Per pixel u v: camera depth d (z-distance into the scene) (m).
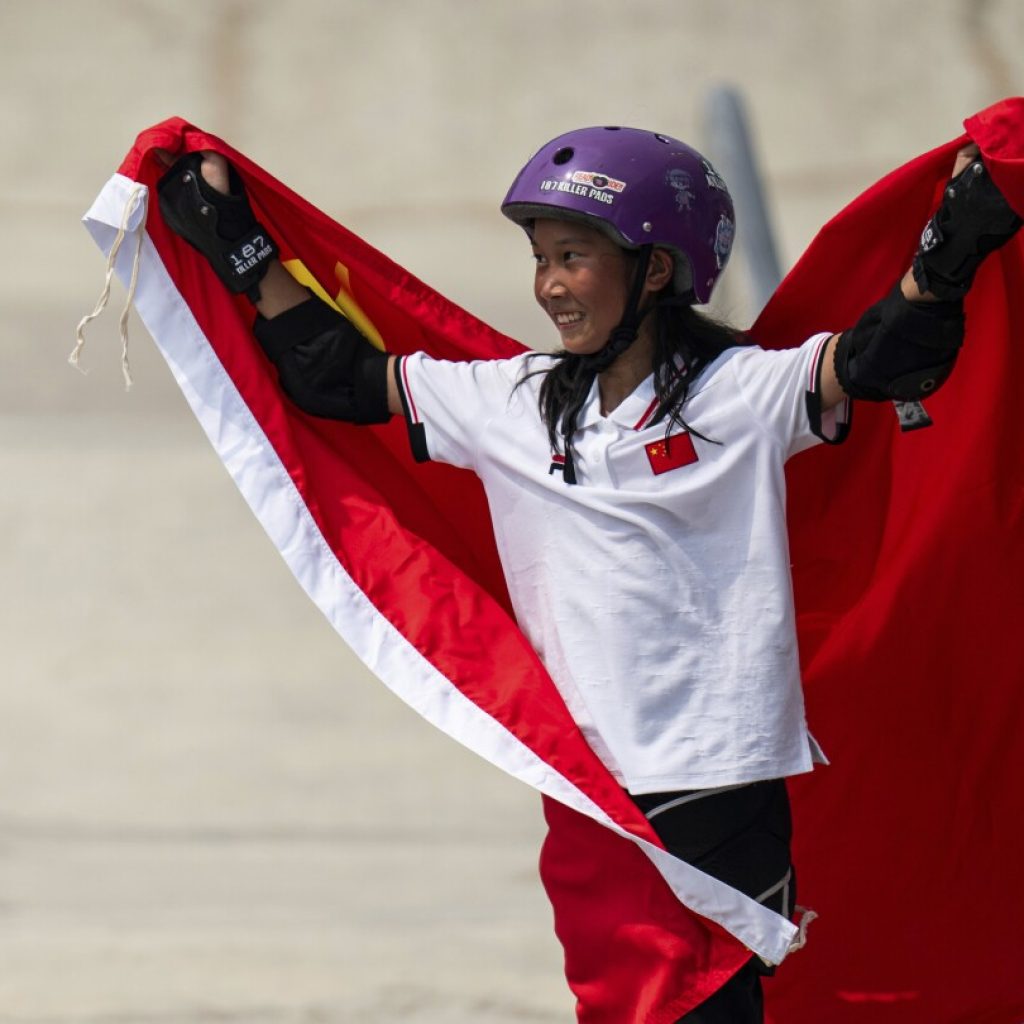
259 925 25.69
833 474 16.22
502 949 24.16
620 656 14.46
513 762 14.63
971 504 16.14
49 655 45.53
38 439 65.44
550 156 14.53
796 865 17.06
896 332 13.80
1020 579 16.34
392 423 16.44
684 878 14.08
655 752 14.38
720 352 14.71
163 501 58.38
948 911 17.08
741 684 14.40
